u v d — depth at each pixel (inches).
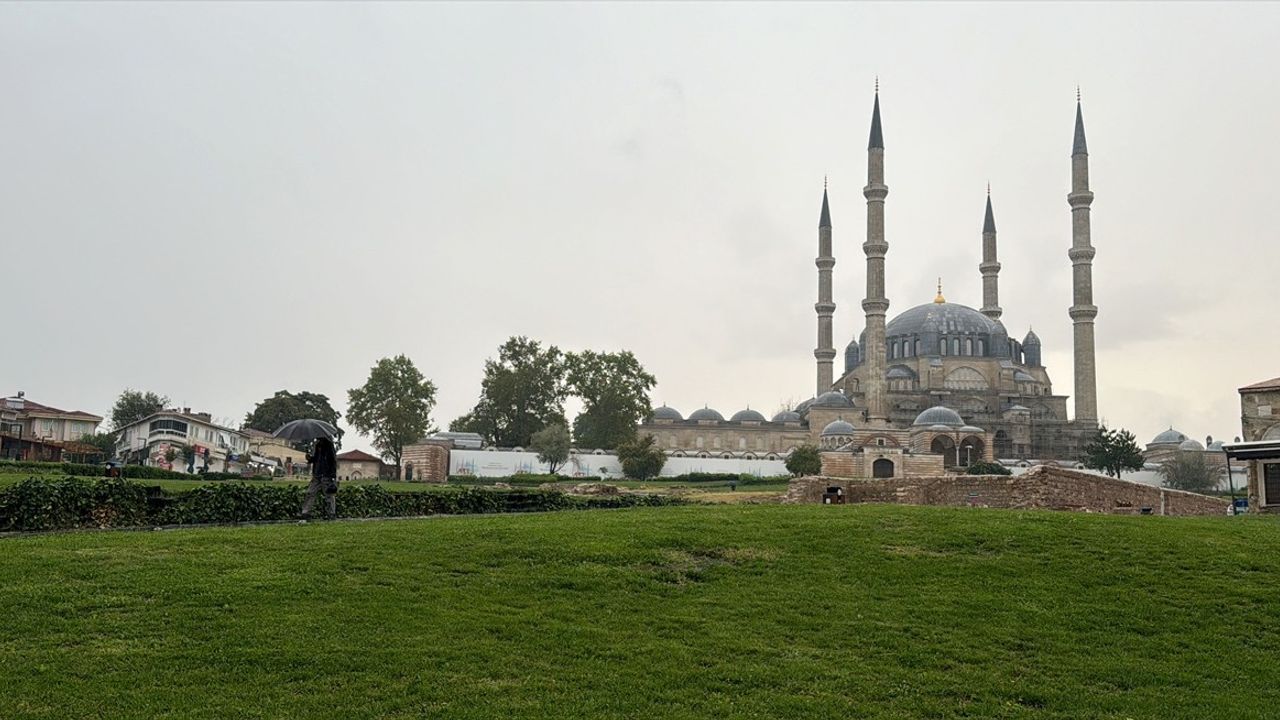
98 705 514.9
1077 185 6205.7
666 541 895.1
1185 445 5403.5
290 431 1109.1
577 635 652.7
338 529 930.7
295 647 596.7
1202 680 640.4
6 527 921.5
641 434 6003.9
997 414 6254.9
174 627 618.2
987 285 7086.6
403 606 679.7
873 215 5807.1
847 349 7495.1
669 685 585.9
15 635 590.9
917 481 1983.3
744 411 6363.2
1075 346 6161.4
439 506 1343.5
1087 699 602.5
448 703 542.3
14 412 3698.3
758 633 683.4
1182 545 927.7
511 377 5251.0
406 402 4722.0
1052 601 775.1
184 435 3740.2
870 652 659.4
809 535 948.0
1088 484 1855.3
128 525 1010.7
